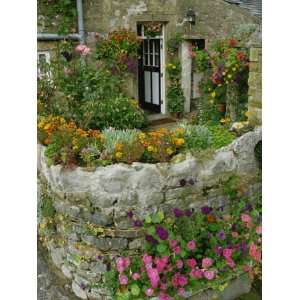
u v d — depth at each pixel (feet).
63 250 14.88
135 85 25.39
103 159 13.94
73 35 23.66
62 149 14.49
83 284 14.06
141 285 13.39
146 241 13.64
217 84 23.06
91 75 21.76
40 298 13.94
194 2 25.32
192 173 14.64
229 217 14.84
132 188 13.64
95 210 13.73
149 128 24.02
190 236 13.89
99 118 20.68
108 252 13.82
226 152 15.33
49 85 20.89
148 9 25.13
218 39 24.18
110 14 23.77
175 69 26.68
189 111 27.50
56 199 14.87
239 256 14.40
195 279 13.61
